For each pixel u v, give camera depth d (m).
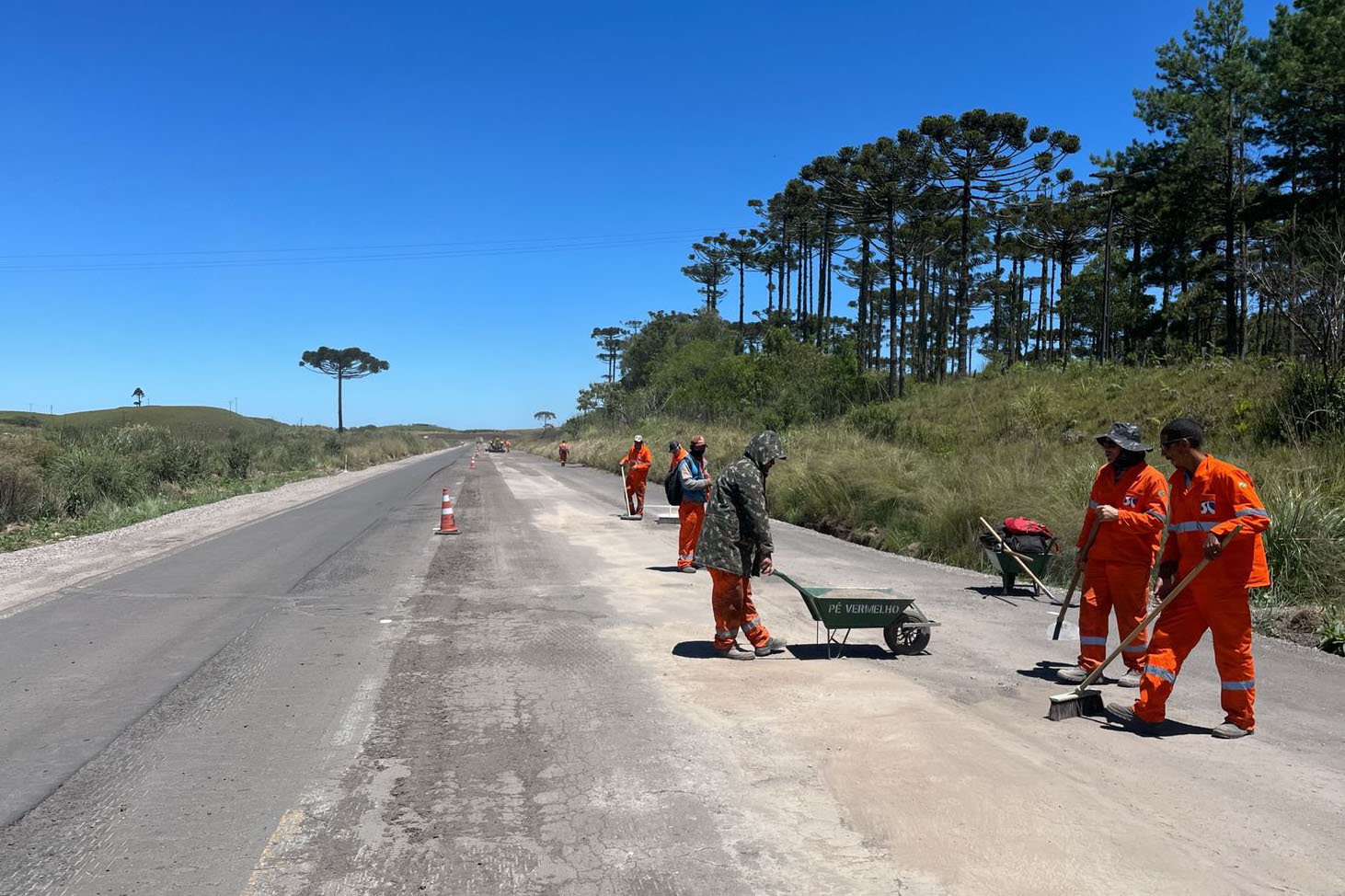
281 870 3.17
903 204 41.84
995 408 25.48
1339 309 15.33
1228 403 18.38
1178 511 4.75
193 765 4.25
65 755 4.40
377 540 14.00
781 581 9.75
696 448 10.66
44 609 8.36
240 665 6.21
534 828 3.52
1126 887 3.01
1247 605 4.60
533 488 27.44
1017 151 35.56
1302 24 33.44
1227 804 3.72
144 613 8.15
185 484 27.44
